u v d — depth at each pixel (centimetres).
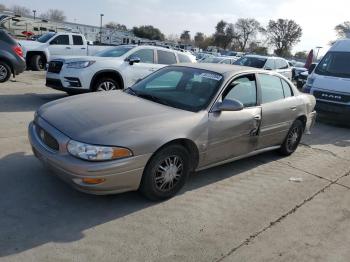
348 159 681
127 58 970
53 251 323
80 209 396
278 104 576
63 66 914
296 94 635
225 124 471
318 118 1070
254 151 552
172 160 422
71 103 455
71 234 351
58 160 371
